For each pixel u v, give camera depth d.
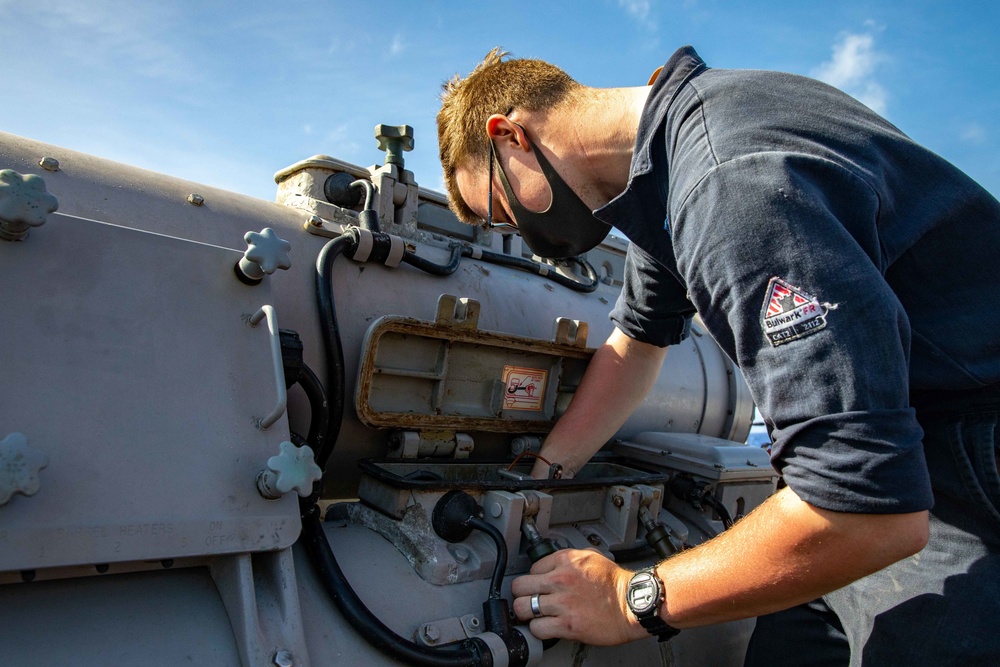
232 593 0.75
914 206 0.85
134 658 0.67
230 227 1.12
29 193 0.71
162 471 0.73
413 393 1.24
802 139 0.79
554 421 1.45
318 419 1.01
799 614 1.18
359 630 0.85
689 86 0.90
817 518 0.75
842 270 0.71
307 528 0.92
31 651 0.63
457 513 1.08
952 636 0.91
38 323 0.72
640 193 0.95
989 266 0.90
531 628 1.00
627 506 1.29
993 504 0.93
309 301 1.14
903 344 0.74
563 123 1.08
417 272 1.33
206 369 0.82
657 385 1.76
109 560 0.66
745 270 0.75
